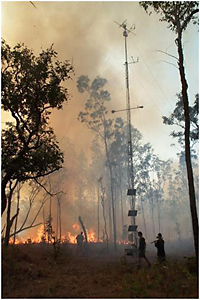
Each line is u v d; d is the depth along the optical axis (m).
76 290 9.67
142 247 14.45
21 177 16.41
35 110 16.88
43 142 17.31
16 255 13.65
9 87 15.56
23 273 11.47
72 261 17.78
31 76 16.02
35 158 16.03
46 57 16.59
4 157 15.41
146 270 12.37
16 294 9.05
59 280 11.13
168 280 9.70
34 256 15.48
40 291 9.40
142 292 9.02
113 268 14.37
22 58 16.02
